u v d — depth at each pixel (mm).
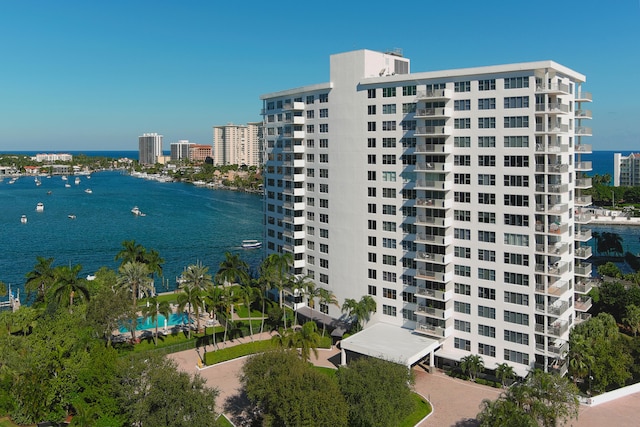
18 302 134625
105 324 95188
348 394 70750
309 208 119875
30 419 75812
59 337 82938
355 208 108812
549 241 88188
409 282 101875
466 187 93188
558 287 89062
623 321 108500
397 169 101688
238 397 84625
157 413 66938
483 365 89500
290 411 67125
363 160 106688
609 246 198625
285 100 125125
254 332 114125
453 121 93812
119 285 110312
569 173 94875
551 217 88312
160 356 75312
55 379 76812
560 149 87312
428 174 96812
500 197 89750
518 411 65438
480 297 93125
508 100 87938
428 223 96125
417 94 97375
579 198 100375
